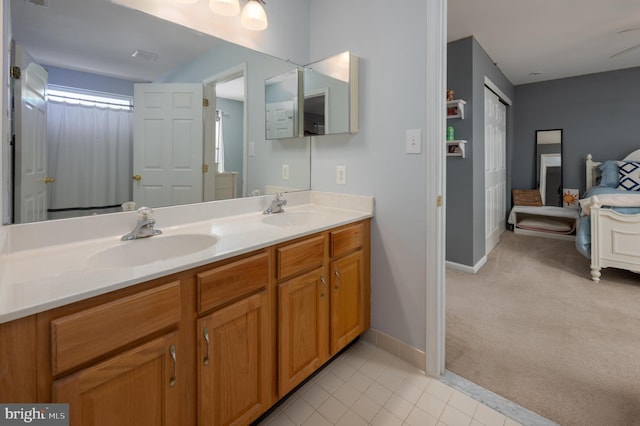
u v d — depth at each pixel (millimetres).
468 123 3156
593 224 2936
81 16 1257
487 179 3814
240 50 1787
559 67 4305
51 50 1171
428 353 1676
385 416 1396
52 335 737
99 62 1303
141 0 1418
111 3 1337
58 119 1199
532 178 5230
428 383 1609
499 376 1655
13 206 1078
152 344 918
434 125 1600
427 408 1440
